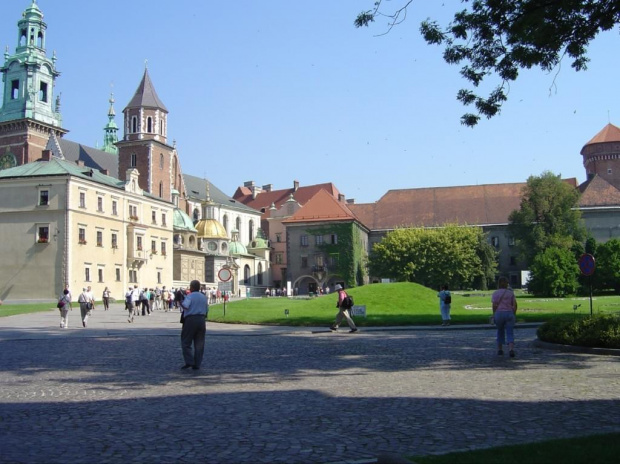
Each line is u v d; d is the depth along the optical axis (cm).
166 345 2406
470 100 2239
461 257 9625
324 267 10800
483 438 875
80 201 7750
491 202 12619
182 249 10488
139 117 11000
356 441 875
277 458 796
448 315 3228
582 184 12625
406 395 1228
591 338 1939
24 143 11025
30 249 7562
